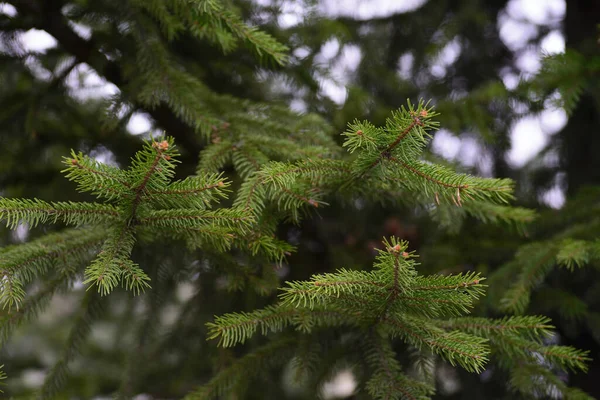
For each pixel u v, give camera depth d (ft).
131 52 5.27
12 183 5.81
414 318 4.41
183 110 4.93
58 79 5.55
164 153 4.12
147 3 4.96
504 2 8.44
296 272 6.30
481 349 4.26
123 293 5.37
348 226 6.81
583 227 5.23
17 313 4.69
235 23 4.66
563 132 7.52
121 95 5.14
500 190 4.26
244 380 4.90
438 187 4.28
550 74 5.27
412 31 8.19
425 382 4.53
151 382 6.31
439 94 8.12
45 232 5.36
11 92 5.74
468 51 8.58
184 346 5.77
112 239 4.29
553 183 7.88
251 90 6.02
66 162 4.09
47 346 9.20
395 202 4.99
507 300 4.91
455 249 5.63
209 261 4.87
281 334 5.07
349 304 4.38
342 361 4.91
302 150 4.72
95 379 7.84
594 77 5.24
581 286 5.72
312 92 5.82
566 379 5.67
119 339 6.73
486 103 5.96
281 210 4.64
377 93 8.02
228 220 4.32
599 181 7.11
